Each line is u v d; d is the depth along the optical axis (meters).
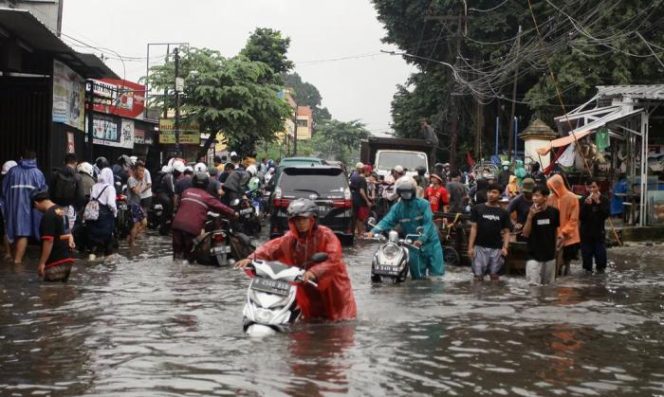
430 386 5.52
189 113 38.16
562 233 12.85
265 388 5.38
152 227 22.09
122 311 8.56
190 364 6.05
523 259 13.24
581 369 6.10
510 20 38.62
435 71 43.38
